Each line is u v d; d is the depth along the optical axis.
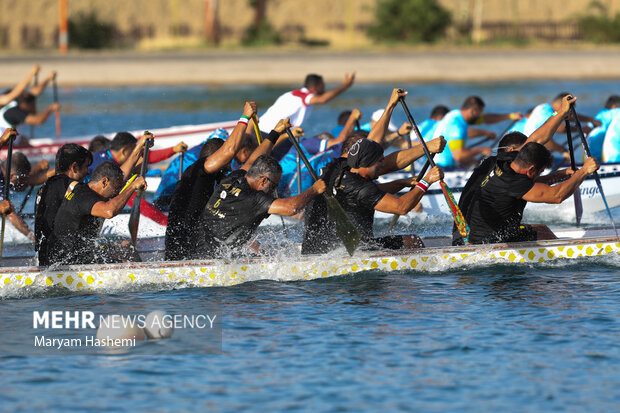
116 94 102.06
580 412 17.97
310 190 26.98
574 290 26.83
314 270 28.67
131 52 151.75
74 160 27.03
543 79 115.50
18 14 177.25
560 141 60.19
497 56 136.88
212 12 165.88
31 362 21.03
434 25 166.50
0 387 19.48
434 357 21.09
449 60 131.88
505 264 29.88
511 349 21.56
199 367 20.59
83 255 27.17
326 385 19.45
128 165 30.97
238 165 35.94
